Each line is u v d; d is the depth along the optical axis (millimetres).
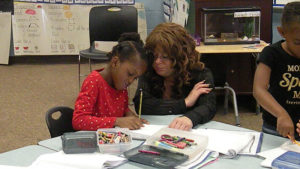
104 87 1657
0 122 3385
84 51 3863
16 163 1255
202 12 3598
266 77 1600
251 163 1250
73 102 3896
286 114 1451
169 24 1778
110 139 1360
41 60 5566
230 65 3721
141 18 5227
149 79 1869
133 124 1548
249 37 3605
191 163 1229
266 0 3732
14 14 5211
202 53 3268
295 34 1438
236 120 3332
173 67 1759
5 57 5309
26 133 3160
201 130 1533
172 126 1537
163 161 1226
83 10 5285
